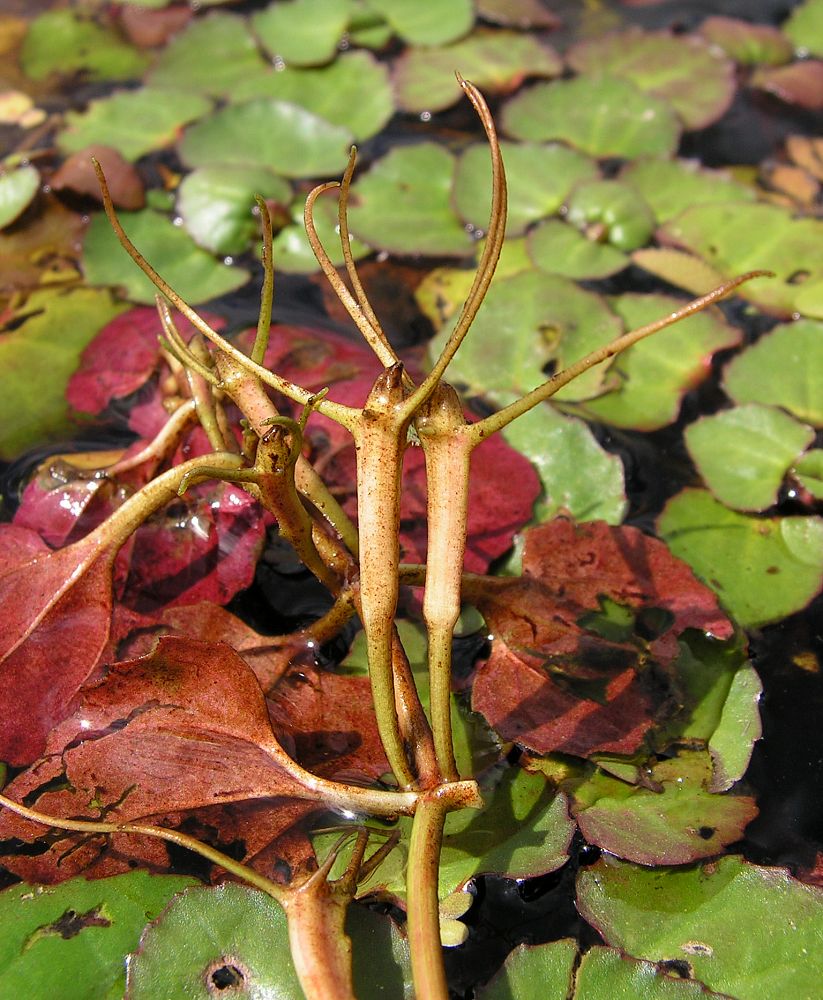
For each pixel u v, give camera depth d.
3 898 0.16
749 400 0.21
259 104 0.26
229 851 0.16
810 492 0.20
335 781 0.16
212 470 0.15
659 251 0.23
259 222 0.23
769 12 0.30
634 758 0.17
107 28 0.29
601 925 0.16
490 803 0.17
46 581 0.17
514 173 0.25
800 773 0.17
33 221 0.24
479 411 0.21
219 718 0.16
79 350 0.21
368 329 0.16
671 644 0.18
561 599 0.18
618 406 0.21
